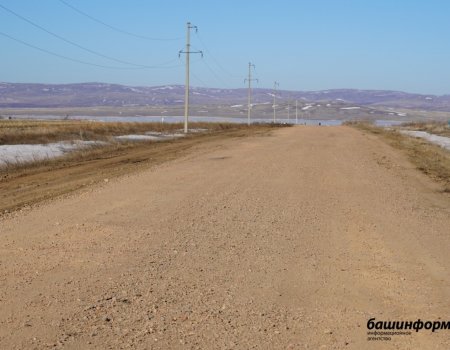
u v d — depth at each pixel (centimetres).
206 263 802
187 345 511
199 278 730
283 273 764
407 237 1009
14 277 718
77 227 1018
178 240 936
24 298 638
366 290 698
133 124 5738
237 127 7062
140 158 2508
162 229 1016
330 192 1523
